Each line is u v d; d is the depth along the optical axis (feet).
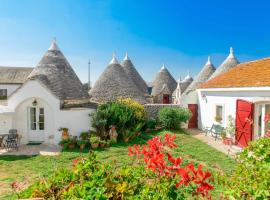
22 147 47.50
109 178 10.60
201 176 10.02
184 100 70.49
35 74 56.44
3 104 54.90
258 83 43.24
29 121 51.83
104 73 75.66
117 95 70.54
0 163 36.27
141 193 10.17
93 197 9.32
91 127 52.08
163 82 110.52
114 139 48.70
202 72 92.22
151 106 70.08
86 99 58.65
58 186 10.91
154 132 61.21
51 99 49.21
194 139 54.34
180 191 10.61
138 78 99.35
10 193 25.03
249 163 12.95
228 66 80.53
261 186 10.01
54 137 49.42
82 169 11.68
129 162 35.50
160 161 10.84
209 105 62.08
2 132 48.98
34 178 29.22
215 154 40.70
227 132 51.90
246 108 45.85
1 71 132.77
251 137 44.50
